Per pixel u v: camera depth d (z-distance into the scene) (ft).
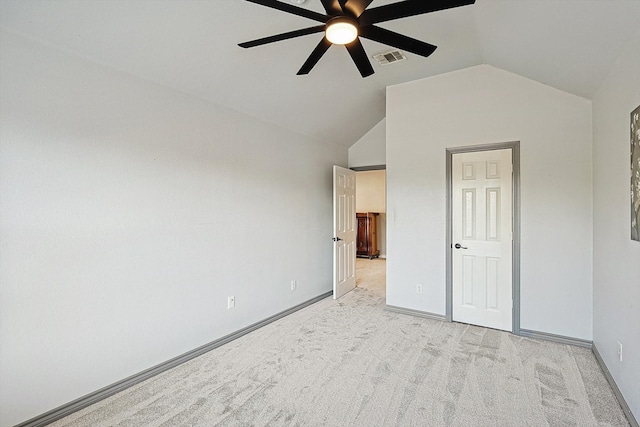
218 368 8.44
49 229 6.31
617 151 7.19
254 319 11.16
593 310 9.41
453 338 10.28
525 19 6.93
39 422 6.18
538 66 9.09
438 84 11.93
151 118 8.02
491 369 8.29
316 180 14.67
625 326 6.55
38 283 6.18
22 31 5.91
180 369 8.39
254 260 11.17
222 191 9.96
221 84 9.20
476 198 11.39
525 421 6.30
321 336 10.52
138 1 6.16
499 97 10.91
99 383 7.06
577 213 9.76
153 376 8.02
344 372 8.20
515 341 10.04
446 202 11.83
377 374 8.09
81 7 5.92
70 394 6.60
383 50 10.02
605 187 8.15
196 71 8.39
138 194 7.75
